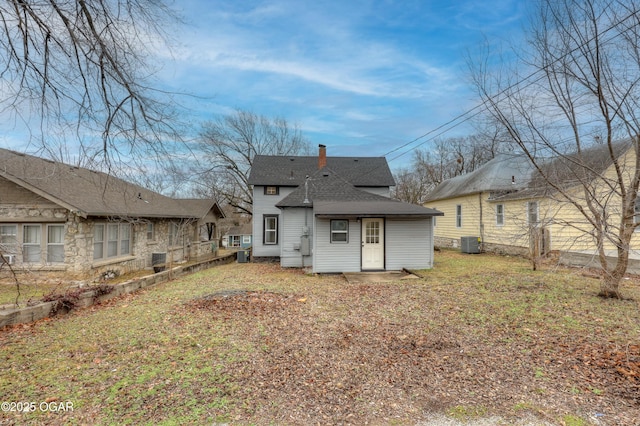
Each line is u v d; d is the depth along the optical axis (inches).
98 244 494.3
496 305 272.5
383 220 492.7
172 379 154.3
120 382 151.5
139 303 304.0
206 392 142.6
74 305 280.7
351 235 489.7
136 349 191.0
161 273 424.8
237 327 229.1
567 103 273.4
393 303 292.0
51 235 450.3
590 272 408.8
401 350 188.1
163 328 227.9
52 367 167.6
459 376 155.9
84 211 427.8
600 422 118.8
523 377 153.6
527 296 297.9
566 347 185.9
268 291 346.3
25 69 170.4
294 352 186.1
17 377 156.8
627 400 132.1
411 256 492.7
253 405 132.7
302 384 150.1
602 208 257.8
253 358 177.9
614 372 155.1
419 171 1473.9
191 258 826.2
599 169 291.0
